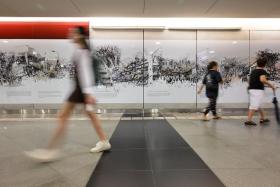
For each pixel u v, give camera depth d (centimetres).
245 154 546
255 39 1246
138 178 416
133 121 990
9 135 747
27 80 1241
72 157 527
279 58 1246
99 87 1237
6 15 1157
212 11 1084
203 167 467
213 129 823
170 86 1245
